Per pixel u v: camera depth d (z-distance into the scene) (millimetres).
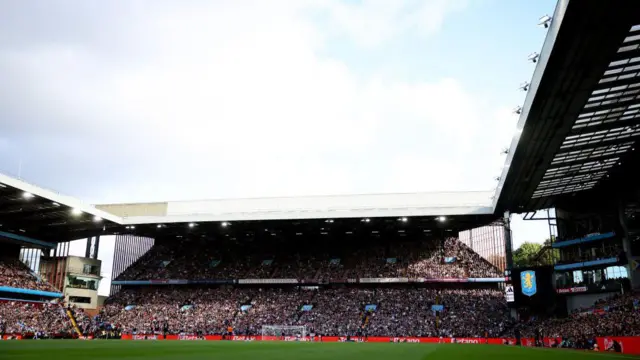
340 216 72000
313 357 30453
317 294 80312
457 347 47719
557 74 34031
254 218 73688
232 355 31688
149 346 44312
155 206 89250
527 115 39938
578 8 27500
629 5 27016
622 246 62688
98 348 39438
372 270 80750
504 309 70000
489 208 69188
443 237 86062
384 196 84000
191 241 94312
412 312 72062
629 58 33312
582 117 42062
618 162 58938
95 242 94875
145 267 88562
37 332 64188
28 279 73875
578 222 71750
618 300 55781
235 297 81688
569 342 51062
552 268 63031
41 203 63562
